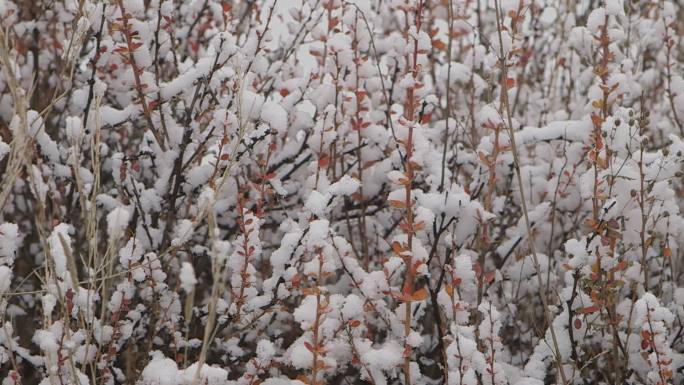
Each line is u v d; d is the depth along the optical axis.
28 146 1.90
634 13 3.73
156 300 2.31
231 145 2.52
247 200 2.70
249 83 2.66
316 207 2.24
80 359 2.13
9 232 2.11
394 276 2.29
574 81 3.71
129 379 2.37
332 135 2.60
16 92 1.82
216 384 1.98
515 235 2.95
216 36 2.48
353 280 2.21
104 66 2.87
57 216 2.83
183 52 3.47
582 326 2.43
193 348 2.61
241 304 2.27
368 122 2.66
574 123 2.72
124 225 1.87
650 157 2.52
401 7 2.62
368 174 3.04
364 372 2.18
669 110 3.64
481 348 2.27
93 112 2.57
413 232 2.13
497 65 2.61
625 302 2.46
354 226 3.22
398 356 2.12
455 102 3.82
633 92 2.99
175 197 2.58
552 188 2.91
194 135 2.65
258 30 2.70
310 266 2.04
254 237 2.24
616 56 2.84
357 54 2.80
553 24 4.01
